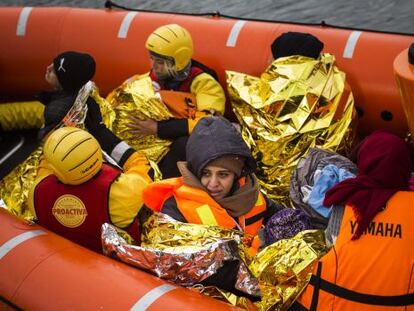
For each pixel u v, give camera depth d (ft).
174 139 10.96
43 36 13.96
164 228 7.25
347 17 18.45
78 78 10.14
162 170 10.88
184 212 7.43
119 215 7.75
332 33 12.32
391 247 6.63
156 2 19.93
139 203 7.77
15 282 7.17
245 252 7.17
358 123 12.01
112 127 10.69
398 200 6.77
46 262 7.27
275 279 7.06
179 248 6.98
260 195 8.06
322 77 10.55
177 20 13.33
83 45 13.69
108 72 13.55
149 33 13.32
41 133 9.93
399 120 11.68
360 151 7.18
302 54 10.67
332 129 10.41
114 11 14.01
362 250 6.68
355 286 6.69
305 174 8.23
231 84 10.98
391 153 6.86
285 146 10.33
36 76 14.16
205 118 7.55
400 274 6.60
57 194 7.86
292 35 10.82
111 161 8.87
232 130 7.43
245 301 6.91
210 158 7.21
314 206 7.70
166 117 10.88
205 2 19.77
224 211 7.50
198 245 6.95
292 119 10.32
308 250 6.93
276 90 10.43
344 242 6.75
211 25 13.01
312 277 6.90
